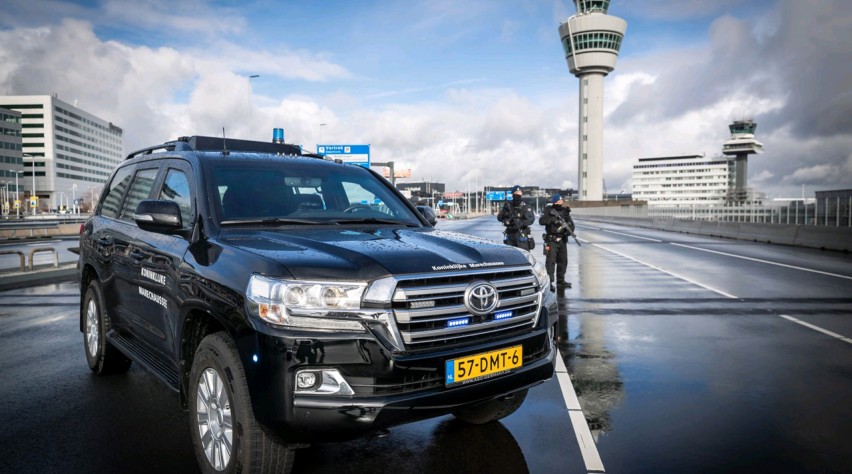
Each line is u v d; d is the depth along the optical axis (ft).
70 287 36.73
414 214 14.28
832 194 67.26
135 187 14.98
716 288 33.96
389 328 8.41
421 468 10.58
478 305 9.27
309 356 8.15
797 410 13.64
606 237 92.32
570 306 28.09
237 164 12.65
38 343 20.72
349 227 12.07
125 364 16.34
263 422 8.33
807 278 38.40
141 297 12.71
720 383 15.79
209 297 9.51
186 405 10.62
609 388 15.40
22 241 87.66
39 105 489.26
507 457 11.08
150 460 10.92
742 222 86.79
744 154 649.61
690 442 11.78
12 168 390.63
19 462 10.80
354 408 8.20
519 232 36.78
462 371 9.00
